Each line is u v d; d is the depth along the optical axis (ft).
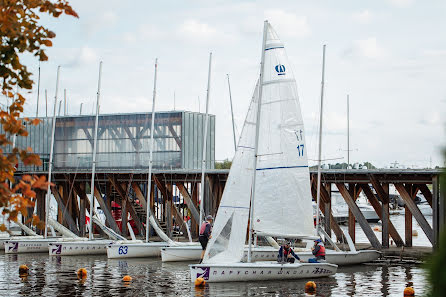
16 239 150.82
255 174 92.94
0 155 33.55
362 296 83.61
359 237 198.49
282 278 95.45
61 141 191.93
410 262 119.24
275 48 98.07
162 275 104.83
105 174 170.19
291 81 98.07
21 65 37.09
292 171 96.89
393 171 131.13
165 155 180.45
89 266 118.52
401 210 359.66
